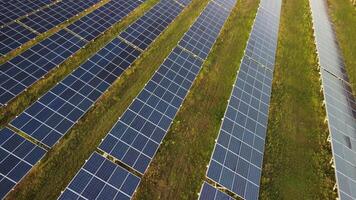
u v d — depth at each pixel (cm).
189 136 2709
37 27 3372
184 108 2928
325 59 4244
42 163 2216
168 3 4566
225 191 2375
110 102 2792
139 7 4338
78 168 2288
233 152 2614
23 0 3656
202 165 2530
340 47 4956
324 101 3412
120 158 2327
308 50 4472
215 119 2942
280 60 4100
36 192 2083
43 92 2723
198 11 4666
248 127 2891
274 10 5469
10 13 3391
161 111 2781
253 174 2525
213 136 2786
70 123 2464
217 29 4328
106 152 2325
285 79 3747
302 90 3641
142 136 2520
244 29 4556
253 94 3300
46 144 2278
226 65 3684
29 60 2853
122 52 3331
